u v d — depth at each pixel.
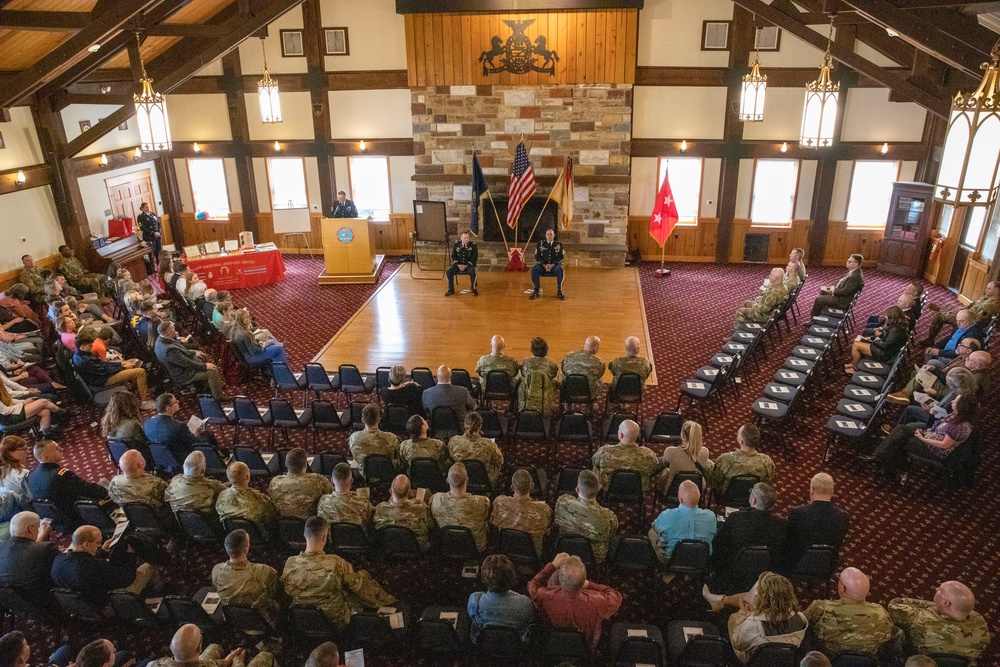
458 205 14.50
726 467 5.61
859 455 7.36
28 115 12.21
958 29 6.46
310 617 4.33
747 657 4.08
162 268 11.59
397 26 14.27
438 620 4.28
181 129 15.46
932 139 13.58
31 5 8.57
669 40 13.72
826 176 14.13
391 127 15.05
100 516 5.39
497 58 13.43
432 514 5.14
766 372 9.44
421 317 11.62
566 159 13.80
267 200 15.92
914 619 4.10
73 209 12.96
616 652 4.14
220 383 8.70
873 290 13.02
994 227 11.50
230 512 5.13
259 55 14.74
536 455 7.46
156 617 4.60
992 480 6.97
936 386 7.38
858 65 11.22
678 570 4.89
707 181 14.59
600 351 10.14
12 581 4.64
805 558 4.87
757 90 9.41
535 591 4.32
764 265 14.88
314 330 11.16
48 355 9.98
